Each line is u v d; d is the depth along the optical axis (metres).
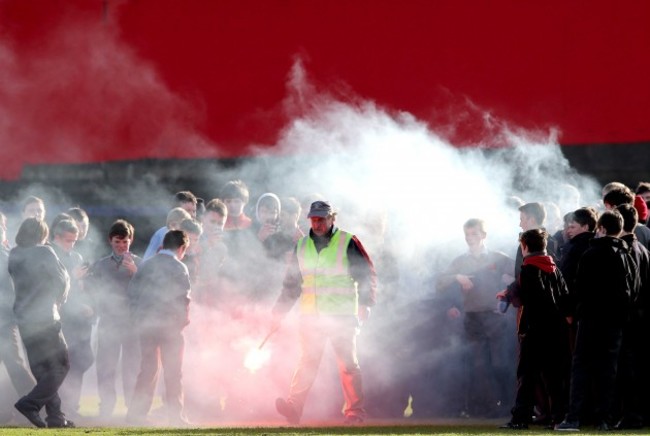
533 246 32.09
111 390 38.94
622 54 44.56
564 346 32.50
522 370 32.06
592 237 33.62
